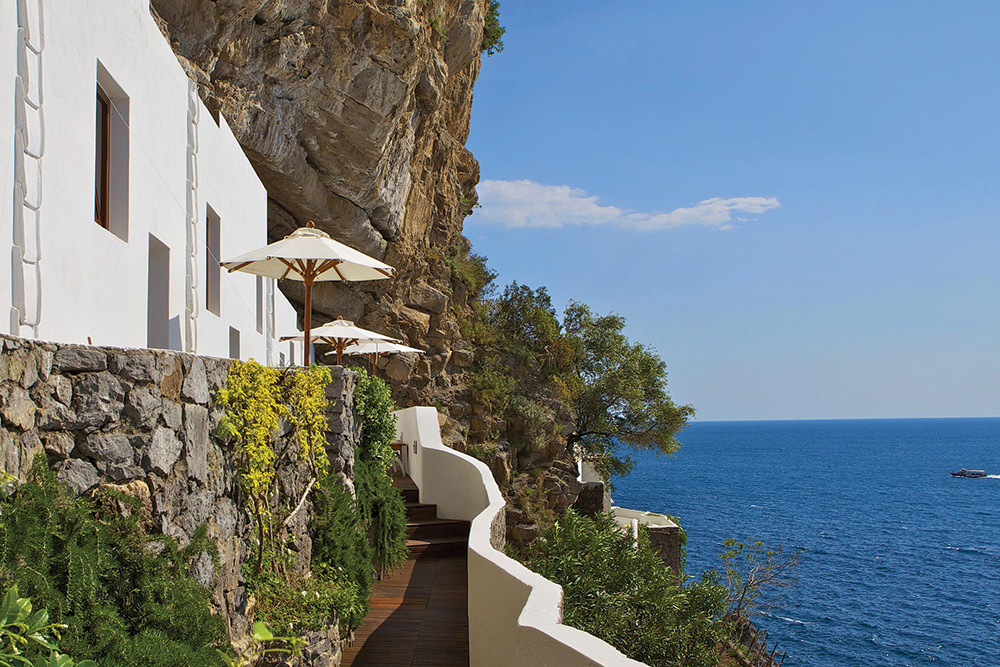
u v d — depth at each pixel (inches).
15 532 114.9
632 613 368.5
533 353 1486.2
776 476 4507.9
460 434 1152.8
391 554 399.2
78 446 144.0
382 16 756.0
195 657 142.5
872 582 1697.8
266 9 658.2
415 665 290.2
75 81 260.4
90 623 123.0
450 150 1311.5
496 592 232.1
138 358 161.8
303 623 245.6
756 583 534.0
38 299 231.5
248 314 566.3
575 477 1318.9
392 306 1177.4
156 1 570.9
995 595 1598.2
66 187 252.5
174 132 386.9
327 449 330.3
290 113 764.6
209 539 192.1
